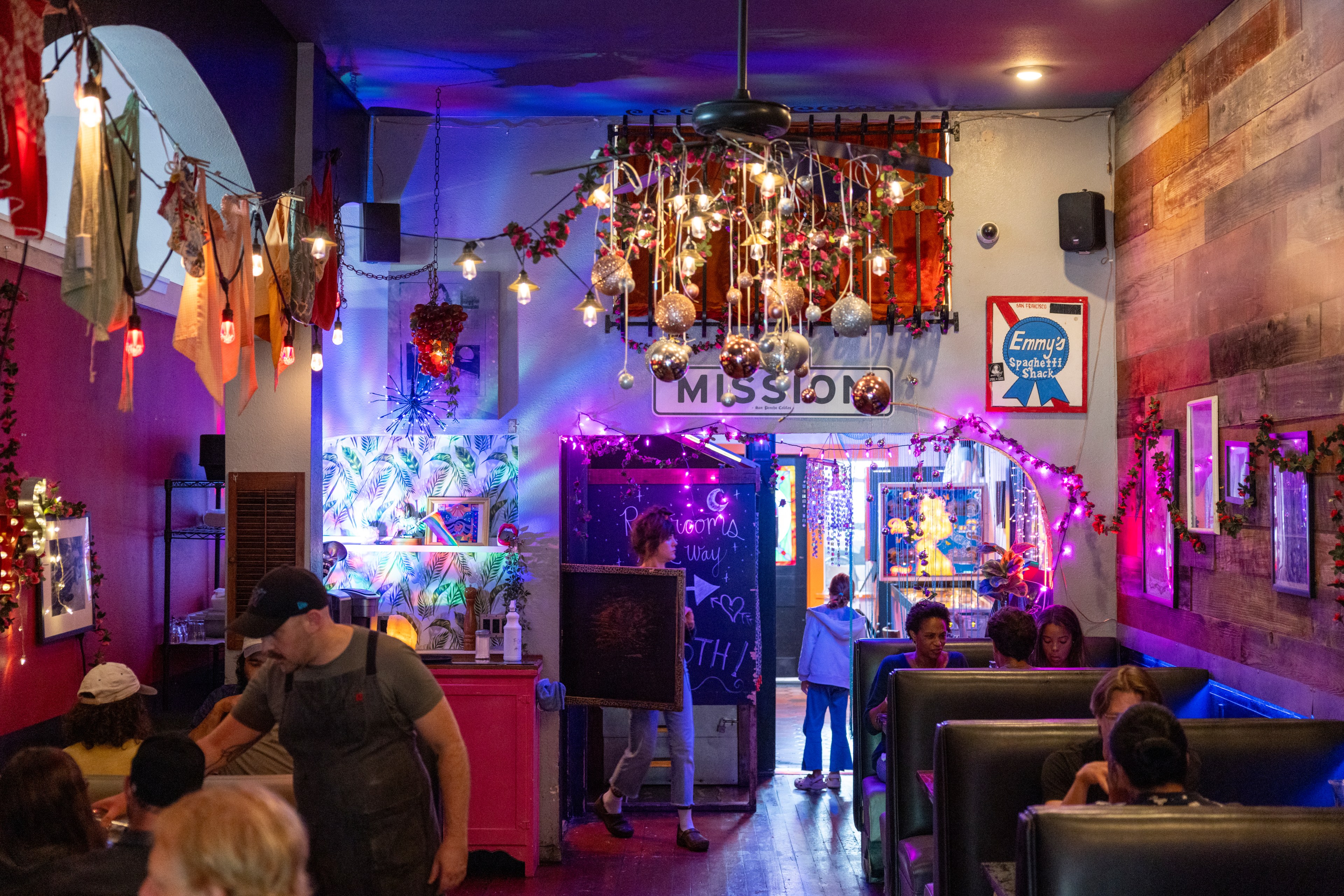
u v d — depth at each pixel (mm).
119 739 3912
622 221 5418
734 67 5938
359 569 6758
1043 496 6652
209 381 4062
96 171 3080
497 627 6449
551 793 6102
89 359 6254
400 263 6645
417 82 6148
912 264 6727
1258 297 4852
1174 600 5754
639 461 7078
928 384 6703
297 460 5609
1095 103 6613
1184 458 5656
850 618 7375
